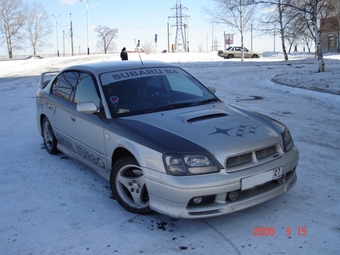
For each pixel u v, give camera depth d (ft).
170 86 16.03
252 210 12.97
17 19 252.42
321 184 15.03
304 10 57.72
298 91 40.40
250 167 11.60
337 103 32.81
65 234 11.70
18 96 45.83
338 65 81.97
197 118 13.43
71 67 18.19
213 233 11.53
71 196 14.52
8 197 14.57
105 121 13.96
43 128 20.31
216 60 119.55
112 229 11.94
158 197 11.49
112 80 15.38
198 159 11.15
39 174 17.02
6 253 10.74
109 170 14.11
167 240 11.20
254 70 73.31
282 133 13.20
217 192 11.02
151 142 11.84
